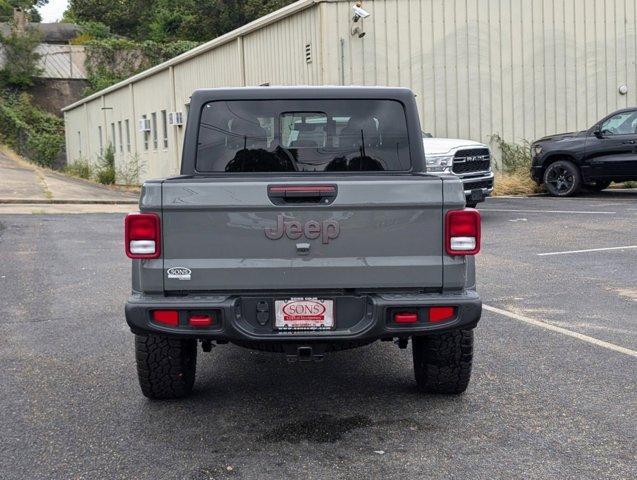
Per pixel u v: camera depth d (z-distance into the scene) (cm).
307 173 573
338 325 479
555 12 2314
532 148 1975
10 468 428
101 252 1271
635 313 780
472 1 2247
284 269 471
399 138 573
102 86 6175
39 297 919
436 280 475
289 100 571
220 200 466
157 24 7481
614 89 2372
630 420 488
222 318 469
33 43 6084
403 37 2202
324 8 2119
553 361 620
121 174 4116
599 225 1387
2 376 606
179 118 3178
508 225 1438
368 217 471
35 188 2589
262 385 582
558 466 420
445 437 466
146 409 527
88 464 433
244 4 6750
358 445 455
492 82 2289
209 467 427
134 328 475
